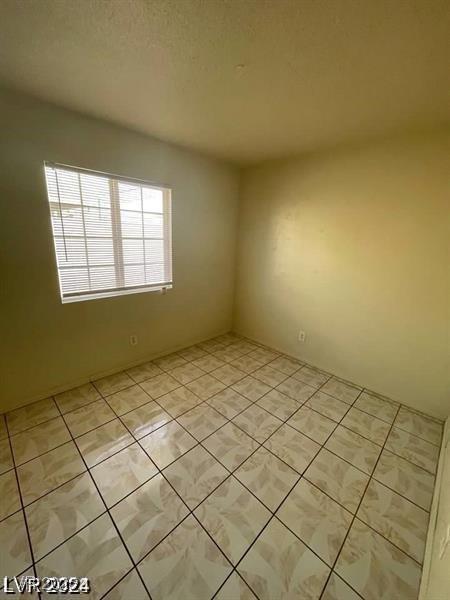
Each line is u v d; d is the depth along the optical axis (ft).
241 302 11.58
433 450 5.76
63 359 7.13
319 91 4.82
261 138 7.19
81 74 4.51
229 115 5.92
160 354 9.60
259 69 4.24
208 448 5.55
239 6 3.05
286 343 10.09
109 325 7.91
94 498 4.42
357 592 3.39
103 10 3.17
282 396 7.52
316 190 8.28
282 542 3.90
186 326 10.26
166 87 4.87
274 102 5.28
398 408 7.16
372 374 7.86
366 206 7.29
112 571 3.49
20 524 3.99
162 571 3.51
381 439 6.02
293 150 8.04
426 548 3.87
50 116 5.71
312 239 8.64
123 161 7.04
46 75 4.56
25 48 3.85
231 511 4.30
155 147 7.63
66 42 3.72
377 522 4.24
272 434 6.04
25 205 5.80
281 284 9.87
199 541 3.86
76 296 7.14
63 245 6.59
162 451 5.43
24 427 5.94
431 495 4.73
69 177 6.32
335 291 8.34
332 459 5.41
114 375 8.27
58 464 5.03
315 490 4.73
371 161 7.02
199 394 7.47
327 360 8.89
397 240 6.89
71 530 3.93
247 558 3.68
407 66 4.01
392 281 7.13
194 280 10.00
